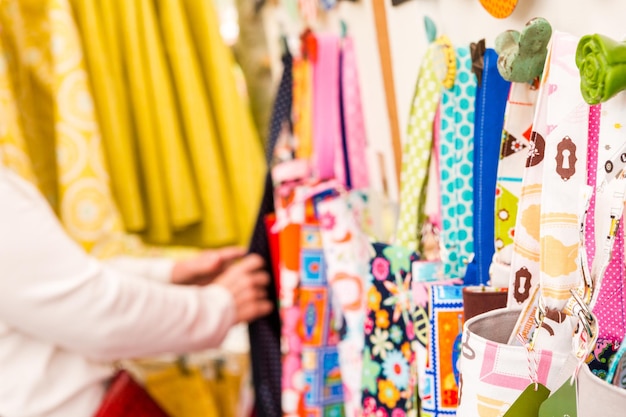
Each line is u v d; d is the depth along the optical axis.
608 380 0.35
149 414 0.88
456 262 0.56
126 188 1.18
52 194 1.22
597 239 0.40
